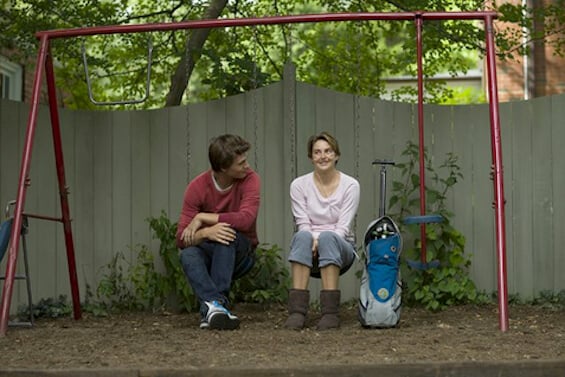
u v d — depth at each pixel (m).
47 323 8.16
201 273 7.02
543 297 8.90
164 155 9.34
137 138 9.37
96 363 5.52
